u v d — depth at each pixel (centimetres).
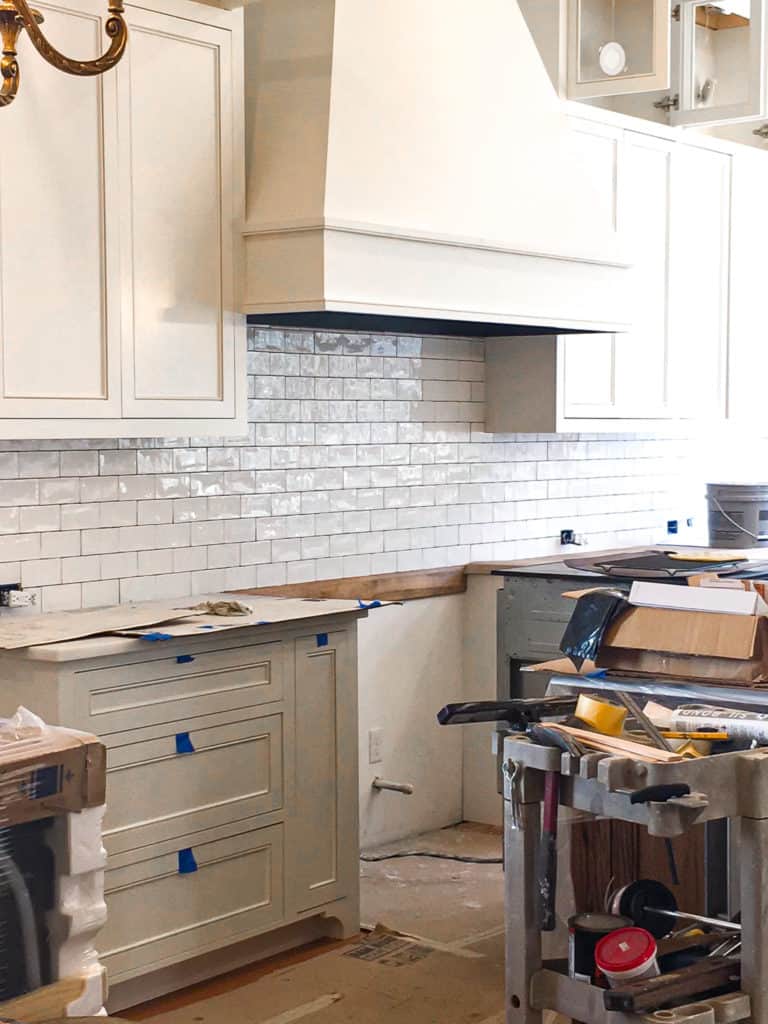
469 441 547
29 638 342
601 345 544
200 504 445
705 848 298
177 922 363
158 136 378
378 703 509
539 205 459
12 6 277
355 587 495
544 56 514
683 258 575
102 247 364
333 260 389
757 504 592
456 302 427
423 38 428
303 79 403
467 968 389
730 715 286
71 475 405
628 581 490
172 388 386
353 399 499
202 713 368
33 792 178
